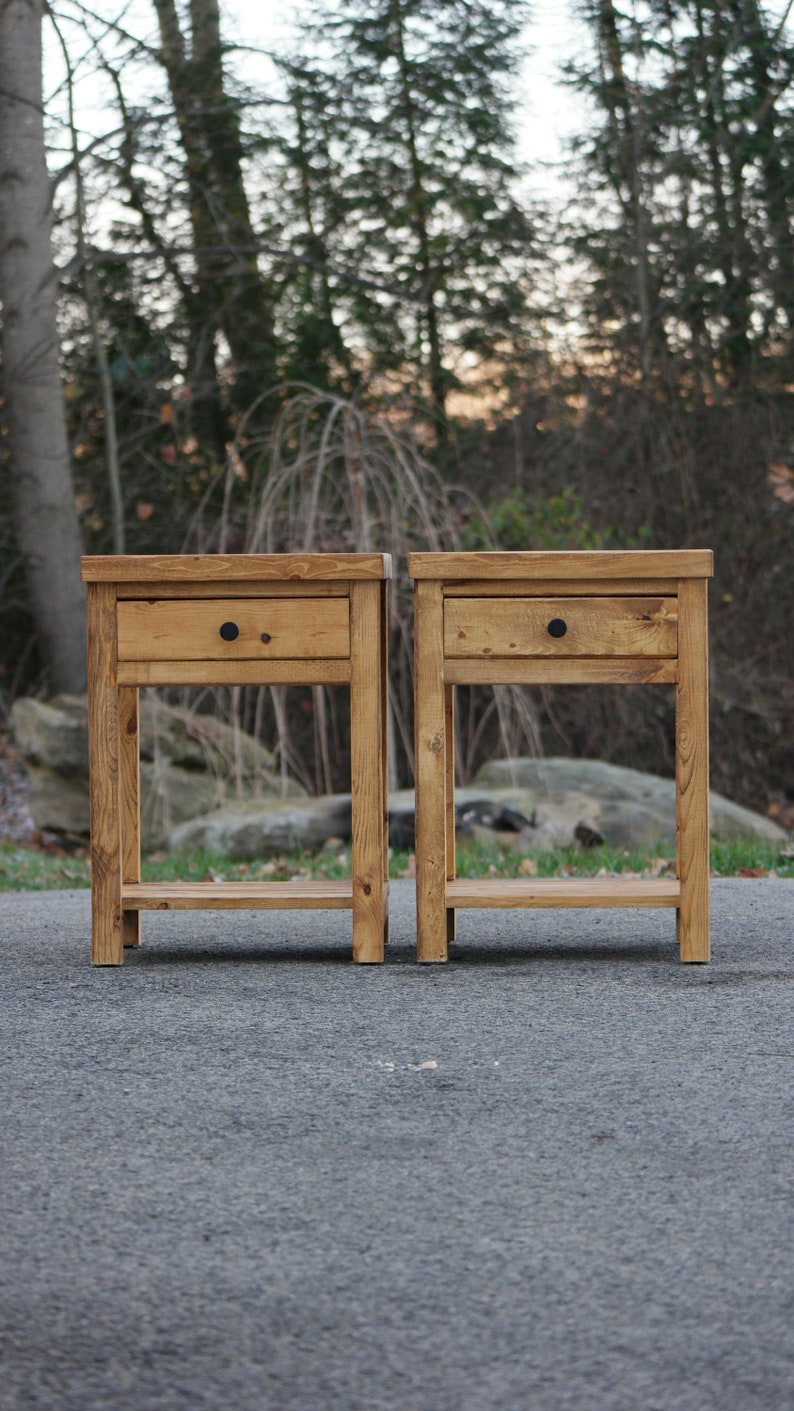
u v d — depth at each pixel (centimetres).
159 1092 249
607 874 590
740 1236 186
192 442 1242
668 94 1127
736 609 1114
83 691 1103
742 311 1132
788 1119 232
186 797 866
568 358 1157
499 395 1225
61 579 1096
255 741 877
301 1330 163
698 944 357
